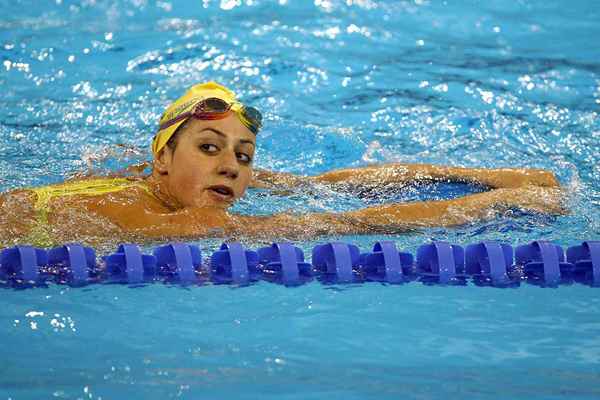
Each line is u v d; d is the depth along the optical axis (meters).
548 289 11.53
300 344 9.55
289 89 20.00
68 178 14.69
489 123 18.36
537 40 23.66
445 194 14.98
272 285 11.34
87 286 11.01
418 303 10.95
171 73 20.52
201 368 8.80
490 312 10.73
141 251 11.92
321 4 25.34
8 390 8.16
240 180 13.05
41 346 9.25
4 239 11.95
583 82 20.70
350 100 19.55
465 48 23.02
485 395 8.40
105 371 8.66
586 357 9.41
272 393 8.29
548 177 15.22
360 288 11.39
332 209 14.27
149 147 16.44
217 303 10.69
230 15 24.44
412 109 19.02
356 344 9.62
